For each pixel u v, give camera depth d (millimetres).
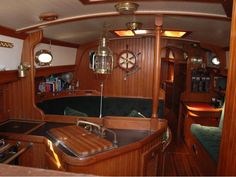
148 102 4281
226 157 1310
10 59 2393
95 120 2637
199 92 4918
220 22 2334
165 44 4656
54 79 3752
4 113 2711
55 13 1961
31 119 2775
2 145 1978
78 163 1608
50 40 3062
